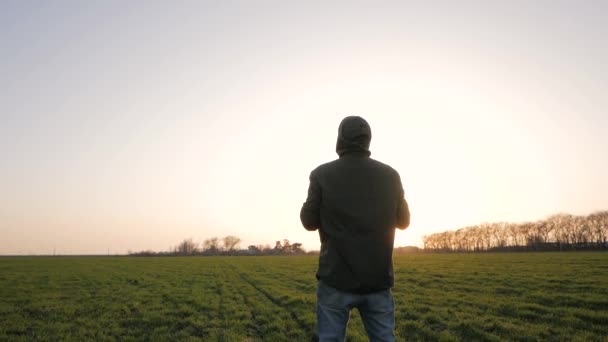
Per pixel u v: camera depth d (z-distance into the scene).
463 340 9.20
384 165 3.46
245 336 9.91
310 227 3.46
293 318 12.19
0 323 11.71
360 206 3.21
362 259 3.12
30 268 41.59
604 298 14.52
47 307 14.69
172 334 10.12
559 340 8.91
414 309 13.34
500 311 12.77
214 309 14.03
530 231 150.12
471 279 23.52
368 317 3.24
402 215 3.47
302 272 33.38
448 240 175.62
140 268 43.03
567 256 57.06
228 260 72.31
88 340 9.46
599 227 133.38
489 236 164.25
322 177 3.34
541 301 14.54
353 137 3.38
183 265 50.78
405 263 43.00
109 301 16.34
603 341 8.68
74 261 65.50
